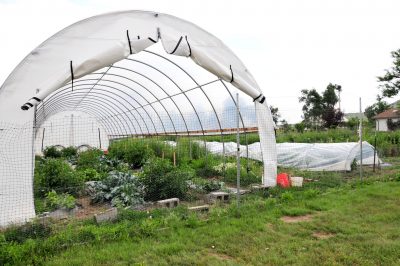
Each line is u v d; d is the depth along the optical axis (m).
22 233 6.36
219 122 13.28
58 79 7.56
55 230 6.60
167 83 13.44
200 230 6.45
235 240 5.93
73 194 10.13
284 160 14.85
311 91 44.50
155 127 19.34
